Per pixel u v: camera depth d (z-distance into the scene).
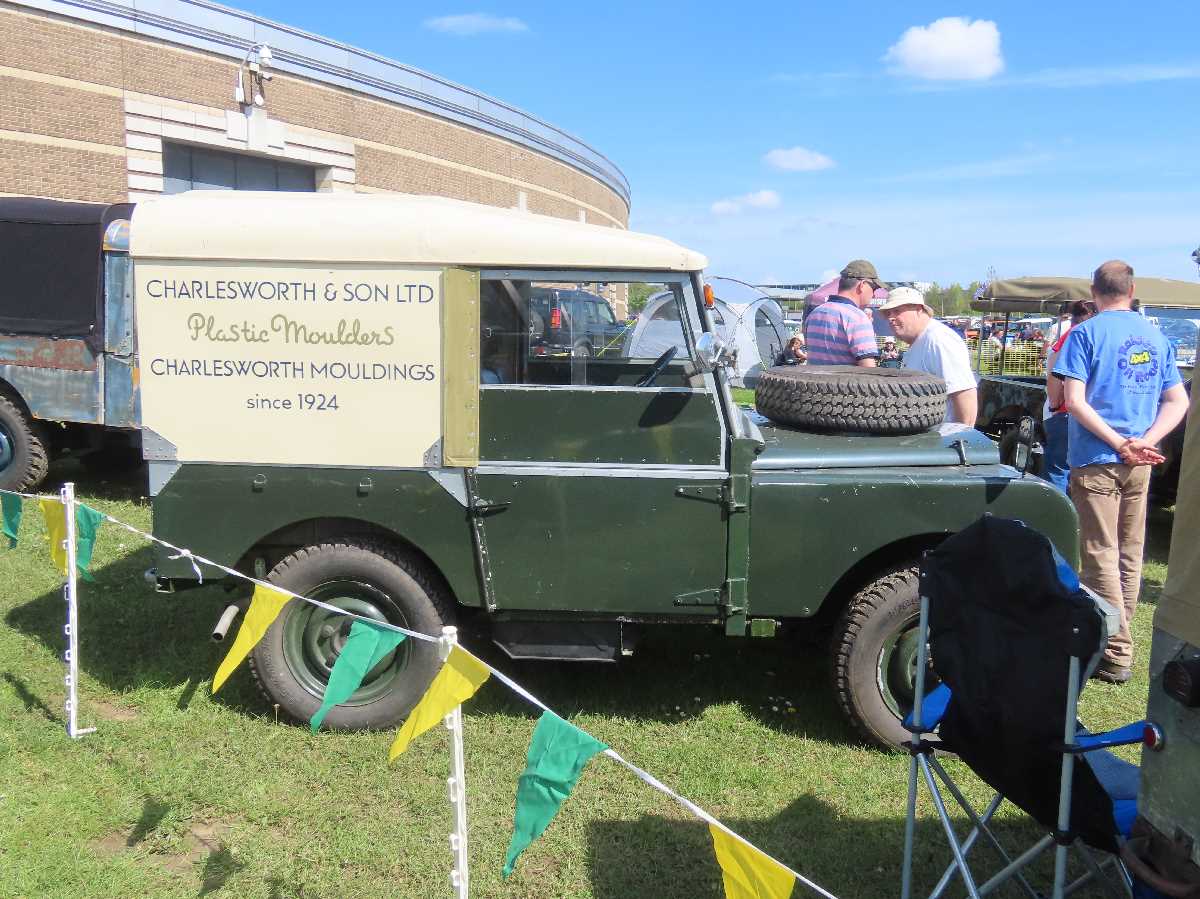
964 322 28.38
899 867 3.26
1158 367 4.75
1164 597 2.08
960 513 3.76
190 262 3.81
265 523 3.94
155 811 3.47
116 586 5.79
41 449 7.97
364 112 25.09
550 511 3.82
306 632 4.06
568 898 3.05
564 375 3.88
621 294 3.82
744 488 3.74
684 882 3.15
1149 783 2.09
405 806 3.54
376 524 4.03
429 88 27.34
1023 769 2.45
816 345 5.90
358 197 3.99
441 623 4.04
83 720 4.10
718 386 3.77
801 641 4.75
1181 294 15.67
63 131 17.77
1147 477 4.88
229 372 3.86
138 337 3.87
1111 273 4.76
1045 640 2.29
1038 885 3.16
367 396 3.83
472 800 3.58
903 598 3.83
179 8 19.61
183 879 3.12
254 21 21.38
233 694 4.38
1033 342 19.95
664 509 3.79
